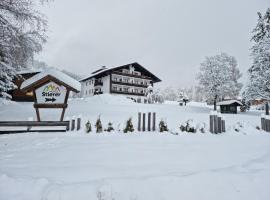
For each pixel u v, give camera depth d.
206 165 4.47
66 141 7.66
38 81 11.20
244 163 4.64
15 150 6.27
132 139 8.11
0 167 4.30
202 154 5.54
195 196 3.16
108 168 4.20
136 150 6.02
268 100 27.45
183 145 6.91
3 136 9.16
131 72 53.88
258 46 28.27
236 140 8.27
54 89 11.48
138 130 10.45
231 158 5.12
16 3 9.42
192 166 4.38
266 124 11.96
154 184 3.35
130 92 51.88
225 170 3.92
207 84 42.25
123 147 6.45
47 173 3.89
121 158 5.07
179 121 13.11
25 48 10.67
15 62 11.08
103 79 53.97
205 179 3.52
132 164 4.52
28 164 4.54
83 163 4.61
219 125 10.87
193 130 10.34
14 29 9.70
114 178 3.50
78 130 10.20
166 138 8.44
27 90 11.34
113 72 50.78
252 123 15.06
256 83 27.36
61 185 3.25
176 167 4.30
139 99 52.94
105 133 9.44
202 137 8.98
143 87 54.44
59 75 11.56
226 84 40.97
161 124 10.41
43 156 5.33
